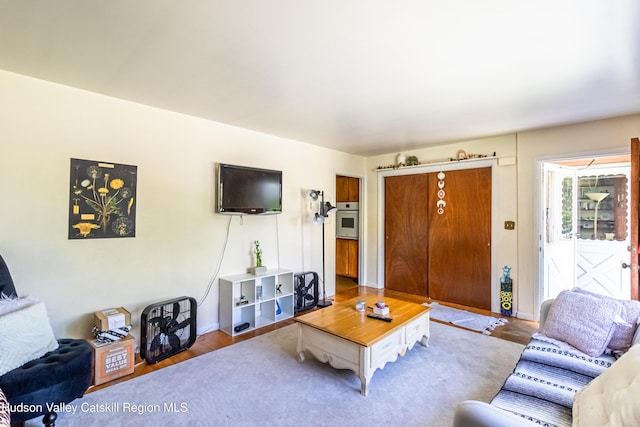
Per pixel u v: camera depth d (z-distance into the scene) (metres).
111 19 1.64
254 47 1.93
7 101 2.31
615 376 1.29
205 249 3.46
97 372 2.37
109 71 2.28
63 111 2.54
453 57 2.04
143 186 2.99
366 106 2.99
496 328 3.59
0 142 2.29
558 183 4.21
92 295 2.70
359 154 5.41
